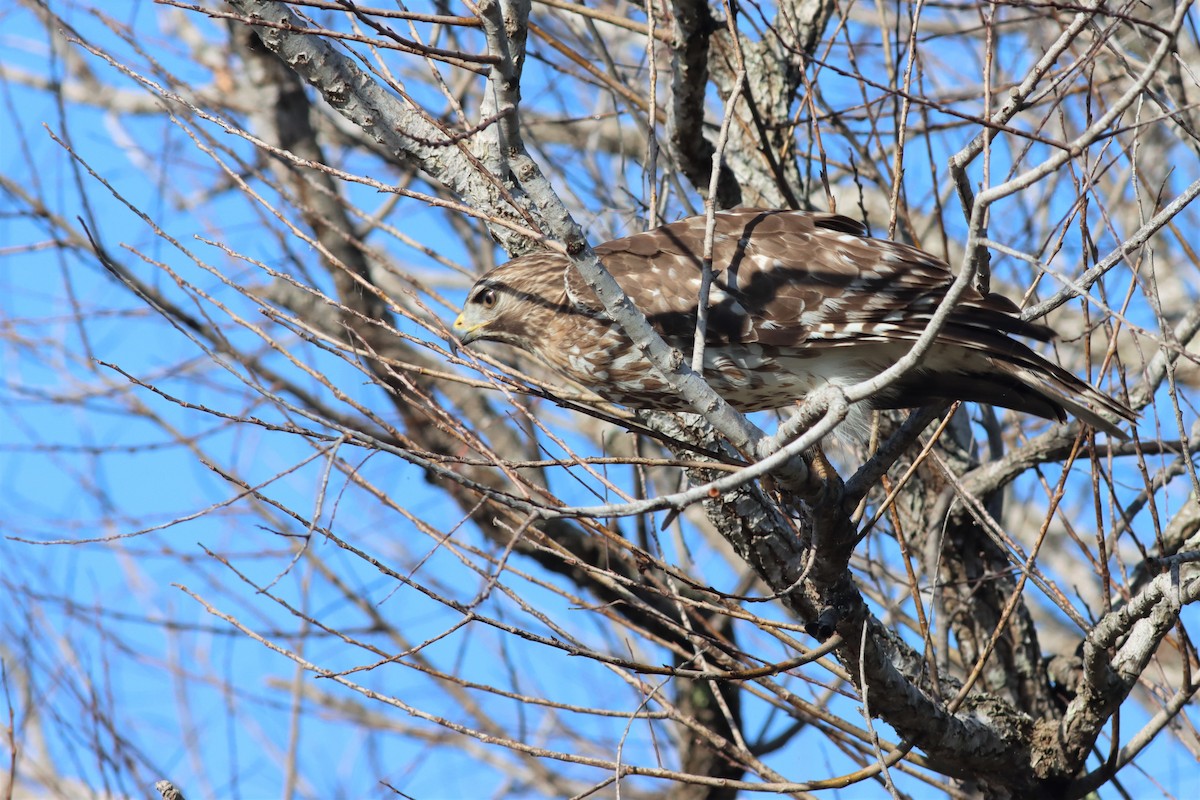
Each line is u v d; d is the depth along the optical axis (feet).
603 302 21.67
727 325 29.19
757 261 29.43
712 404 22.59
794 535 29.19
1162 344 19.77
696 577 34.73
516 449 41.63
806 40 40.32
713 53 40.70
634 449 31.24
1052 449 35.29
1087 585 60.23
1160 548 28.37
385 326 23.30
